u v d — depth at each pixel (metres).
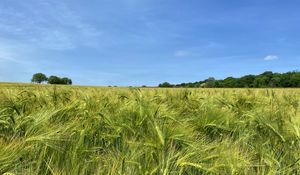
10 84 72.56
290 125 5.07
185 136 4.55
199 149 3.94
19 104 6.85
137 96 7.28
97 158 4.02
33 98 8.08
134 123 5.20
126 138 4.59
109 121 5.26
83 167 3.72
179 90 11.62
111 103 7.29
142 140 4.36
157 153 3.78
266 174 3.73
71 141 4.27
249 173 3.78
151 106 5.95
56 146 4.04
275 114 6.21
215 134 5.60
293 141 4.66
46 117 4.73
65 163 3.90
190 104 8.28
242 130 5.53
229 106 7.99
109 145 4.78
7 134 4.66
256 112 6.02
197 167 3.45
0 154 3.48
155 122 4.46
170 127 4.64
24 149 3.84
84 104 6.93
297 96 11.65
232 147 4.37
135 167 3.56
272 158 4.03
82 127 4.89
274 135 4.99
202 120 5.70
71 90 10.89
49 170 3.71
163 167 3.46
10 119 5.10
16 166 3.55
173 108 7.82
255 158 4.36
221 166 3.64
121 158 3.73
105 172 3.58
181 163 3.43
